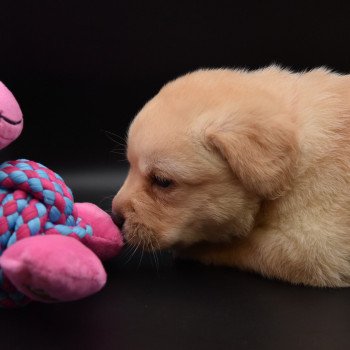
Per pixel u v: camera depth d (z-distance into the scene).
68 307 0.65
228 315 0.65
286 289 0.68
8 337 0.62
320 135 0.68
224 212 0.68
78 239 0.63
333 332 0.63
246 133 0.66
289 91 0.71
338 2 0.93
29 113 0.95
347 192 0.68
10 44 0.93
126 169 0.95
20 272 0.57
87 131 0.96
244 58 0.95
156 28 0.94
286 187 0.68
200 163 0.67
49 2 0.92
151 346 0.62
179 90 0.69
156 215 0.68
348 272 0.69
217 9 0.93
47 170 0.65
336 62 0.95
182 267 0.72
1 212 0.62
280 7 0.93
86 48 0.94
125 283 0.69
